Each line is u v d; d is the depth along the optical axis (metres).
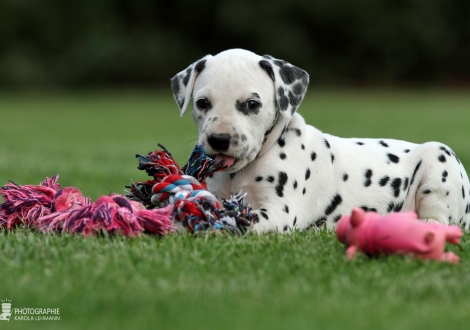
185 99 7.45
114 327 4.07
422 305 4.51
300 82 7.43
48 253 5.67
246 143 6.94
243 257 5.59
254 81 7.13
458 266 5.37
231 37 60.12
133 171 14.14
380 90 59.88
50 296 4.61
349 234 5.68
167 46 59.62
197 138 7.89
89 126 30.45
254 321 4.14
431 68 62.59
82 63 58.09
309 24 60.44
